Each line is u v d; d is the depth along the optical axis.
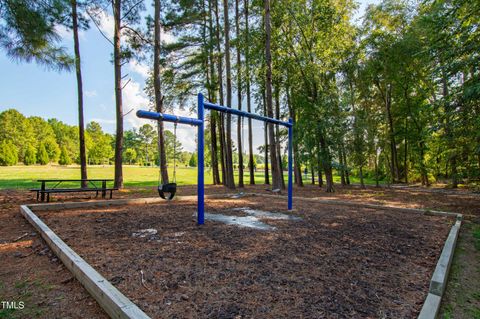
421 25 10.88
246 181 19.94
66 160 46.62
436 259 3.14
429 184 16.80
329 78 12.09
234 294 2.13
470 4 6.78
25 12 5.03
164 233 4.05
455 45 6.79
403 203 8.47
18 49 5.45
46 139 48.00
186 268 2.67
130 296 2.07
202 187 4.74
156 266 2.71
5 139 41.28
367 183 19.97
